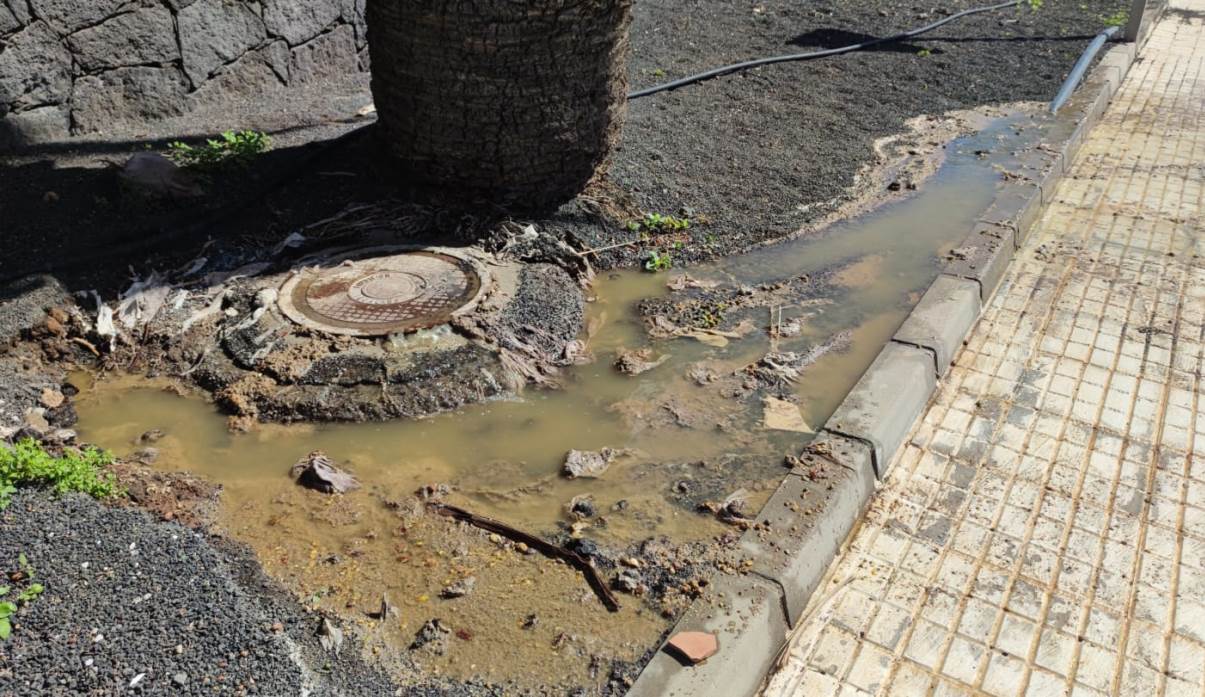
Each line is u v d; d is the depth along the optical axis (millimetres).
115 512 3195
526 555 3293
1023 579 3242
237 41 6695
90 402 4035
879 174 6445
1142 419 4047
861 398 3922
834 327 4754
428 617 3021
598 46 5082
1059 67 8547
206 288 4621
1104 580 3234
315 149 5738
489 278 4789
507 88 4934
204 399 4062
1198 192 6262
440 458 3783
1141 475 3727
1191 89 8391
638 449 3859
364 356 4168
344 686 2721
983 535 3441
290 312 4445
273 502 3514
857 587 3227
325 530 3393
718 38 9086
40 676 2498
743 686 2793
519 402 4141
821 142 6863
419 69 4945
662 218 5586
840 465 3553
